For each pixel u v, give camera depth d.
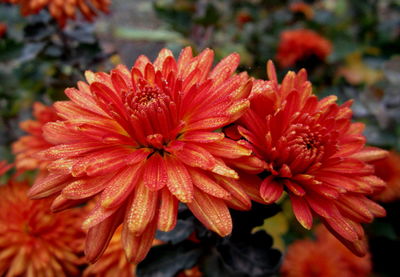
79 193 0.13
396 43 0.41
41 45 0.33
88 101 0.16
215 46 0.51
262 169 0.14
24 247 0.21
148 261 0.19
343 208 0.15
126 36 0.59
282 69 0.38
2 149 0.39
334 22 0.51
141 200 0.13
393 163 0.28
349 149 0.16
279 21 0.51
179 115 0.15
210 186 0.13
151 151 0.15
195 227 0.18
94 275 0.22
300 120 0.15
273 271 0.20
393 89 0.35
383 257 0.31
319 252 0.26
